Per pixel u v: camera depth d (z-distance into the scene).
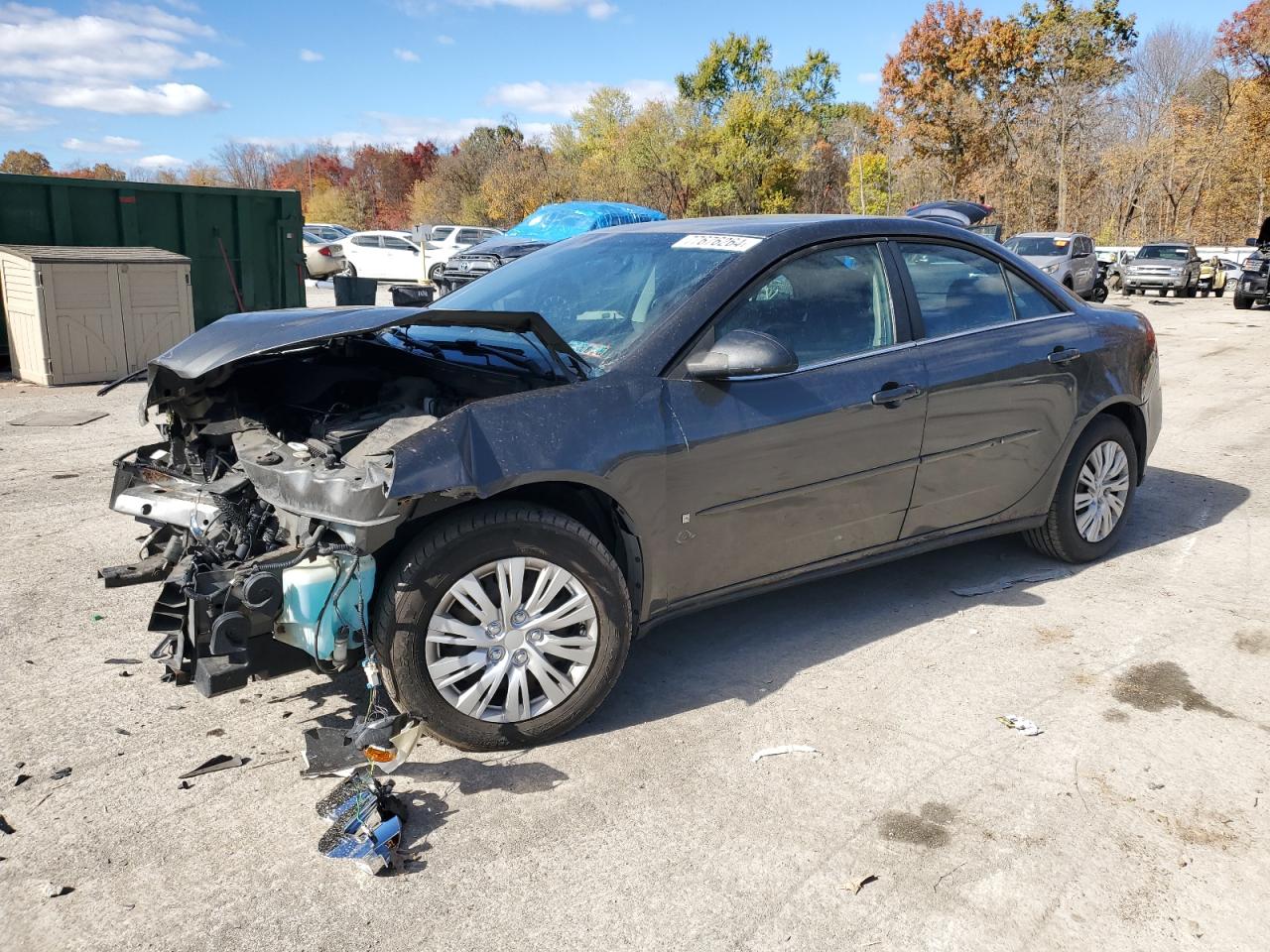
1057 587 4.66
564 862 2.64
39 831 2.74
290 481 2.87
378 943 2.34
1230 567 4.95
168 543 3.75
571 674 3.21
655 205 43.16
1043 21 48.22
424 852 2.68
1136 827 2.80
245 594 2.75
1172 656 3.93
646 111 42.19
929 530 4.21
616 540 3.43
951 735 3.31
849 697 3.58
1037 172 47.88
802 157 43.00
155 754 3.15
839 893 2.52
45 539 5.25
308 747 2.90
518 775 3.05
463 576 2.98
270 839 2.73
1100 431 4.80
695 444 3.34
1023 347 4.37
